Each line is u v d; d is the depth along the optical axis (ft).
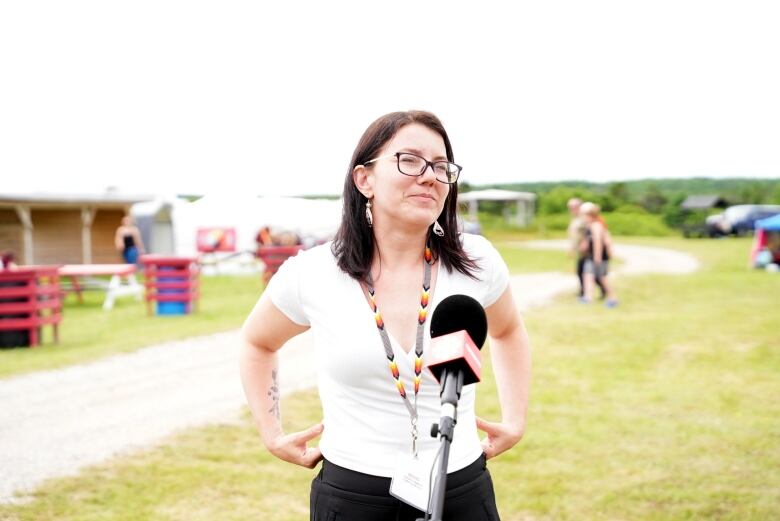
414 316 6.88
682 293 52.11
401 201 6.62
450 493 6.63
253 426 21.17
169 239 86.94
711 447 18.31
